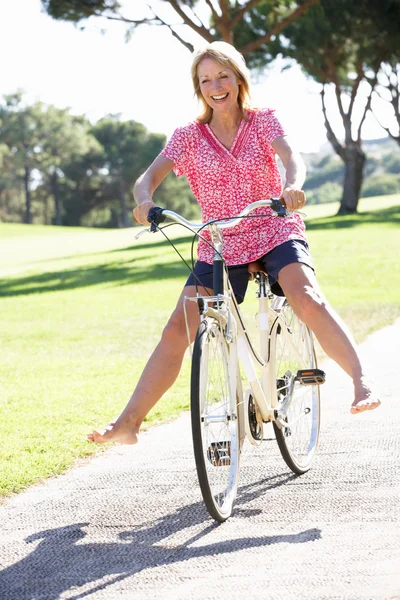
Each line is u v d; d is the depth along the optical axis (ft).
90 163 384.88
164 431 21.07
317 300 14.62
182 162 15.74
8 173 388.16
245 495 15.46
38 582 11.82
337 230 110.32
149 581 11.64
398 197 195.62
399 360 29.78
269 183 15.52
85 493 16.12
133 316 50.83
